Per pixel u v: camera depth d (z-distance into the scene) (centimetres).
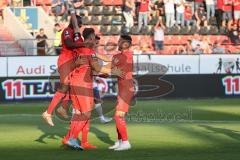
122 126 2708
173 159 2458
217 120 3969
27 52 6038
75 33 2681
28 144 2900
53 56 5409
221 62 5822
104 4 7369
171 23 7112
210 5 7338
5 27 6638
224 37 7150
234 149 2712
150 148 2759
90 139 3072
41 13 6769
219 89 5831
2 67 5325
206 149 2717
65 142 2758
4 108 4841
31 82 5384
